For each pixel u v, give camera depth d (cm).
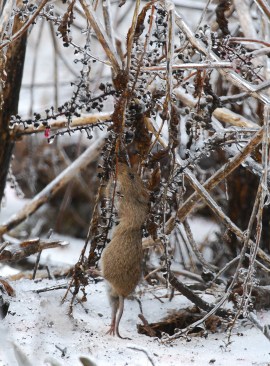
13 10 732
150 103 680
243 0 922
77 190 1427
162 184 698
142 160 708
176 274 916
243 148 704
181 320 722
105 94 675
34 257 1047
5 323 635
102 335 660
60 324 657
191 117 738
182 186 696
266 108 608
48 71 1667
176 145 651
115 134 646
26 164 1462
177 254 1109
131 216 683
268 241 951
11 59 872
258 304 776
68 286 750
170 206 745
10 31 715
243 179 995
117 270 674
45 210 1431
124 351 601
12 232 1364
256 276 905
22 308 687
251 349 648
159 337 705
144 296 809
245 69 714
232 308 771
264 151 596
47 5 719
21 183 1485
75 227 1405
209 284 788
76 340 621
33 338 597
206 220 1261
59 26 648
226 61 689
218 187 1072
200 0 1547
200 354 622
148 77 802
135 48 748
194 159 695
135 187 686
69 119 671
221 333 705
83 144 1437
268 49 715
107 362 562
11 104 899
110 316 744
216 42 694
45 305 681
